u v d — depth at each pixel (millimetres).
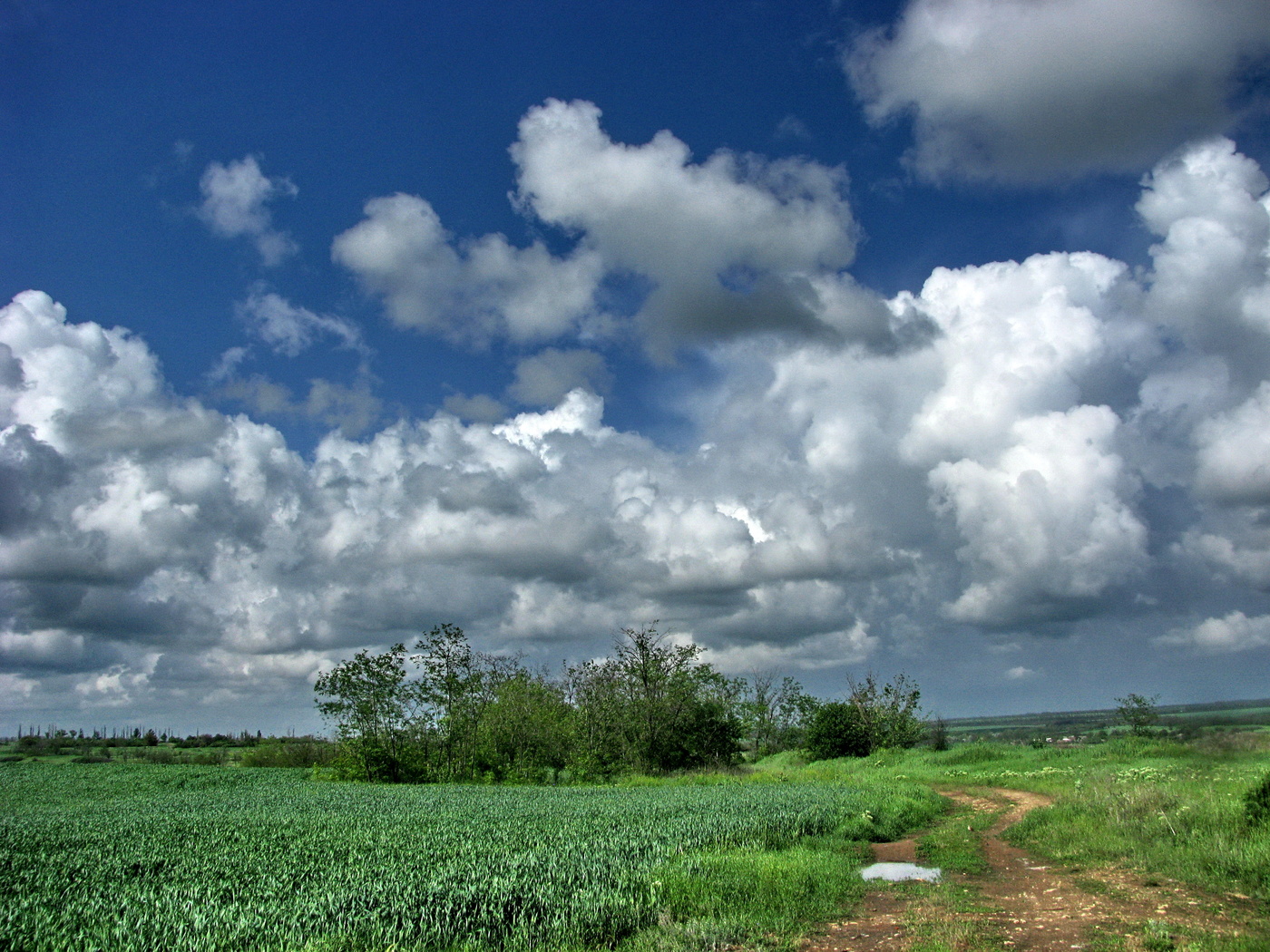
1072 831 18250
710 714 63688
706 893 12875
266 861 16625
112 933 10672
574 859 15070
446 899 11516
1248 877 12789
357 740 54156
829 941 10984
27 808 36375
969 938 10641
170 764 80000
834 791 31734
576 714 61969
